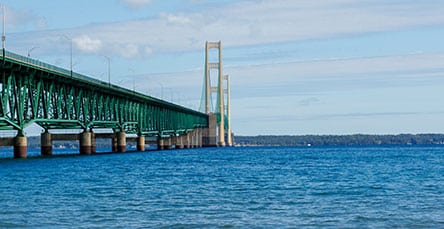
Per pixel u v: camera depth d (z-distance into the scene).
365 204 48.03
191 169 98.06
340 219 40.16
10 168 98.06
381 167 106.19
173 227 36.94
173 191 57.91
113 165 110.94
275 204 47.69
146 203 48.06
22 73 111.75
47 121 122.81
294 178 76.25
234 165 114.62
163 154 192.25
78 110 143.50
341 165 114.50
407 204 48.19
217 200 50.25
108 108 171.12
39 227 36.81
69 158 144.62
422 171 92.81
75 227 36.84
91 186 63.41
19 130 118.81
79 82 138.25
